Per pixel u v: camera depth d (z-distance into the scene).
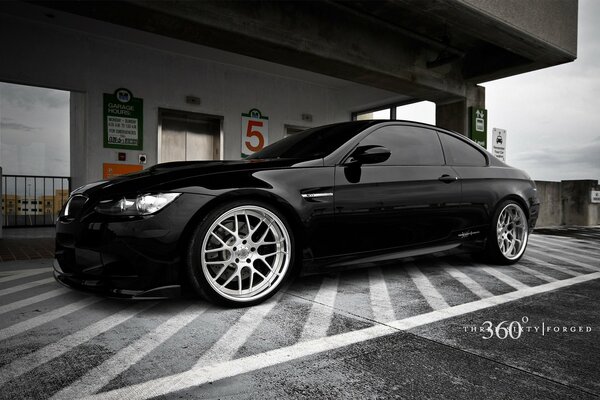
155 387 1.31
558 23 6.54
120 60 6.60
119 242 1.98
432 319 2.05
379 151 2.53
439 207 3.01
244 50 5.51
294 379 1.38
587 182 9.58
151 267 2.00
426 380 1.38
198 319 2.01
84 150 6.34
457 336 1.81
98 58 6.41
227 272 2.30
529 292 2.64
